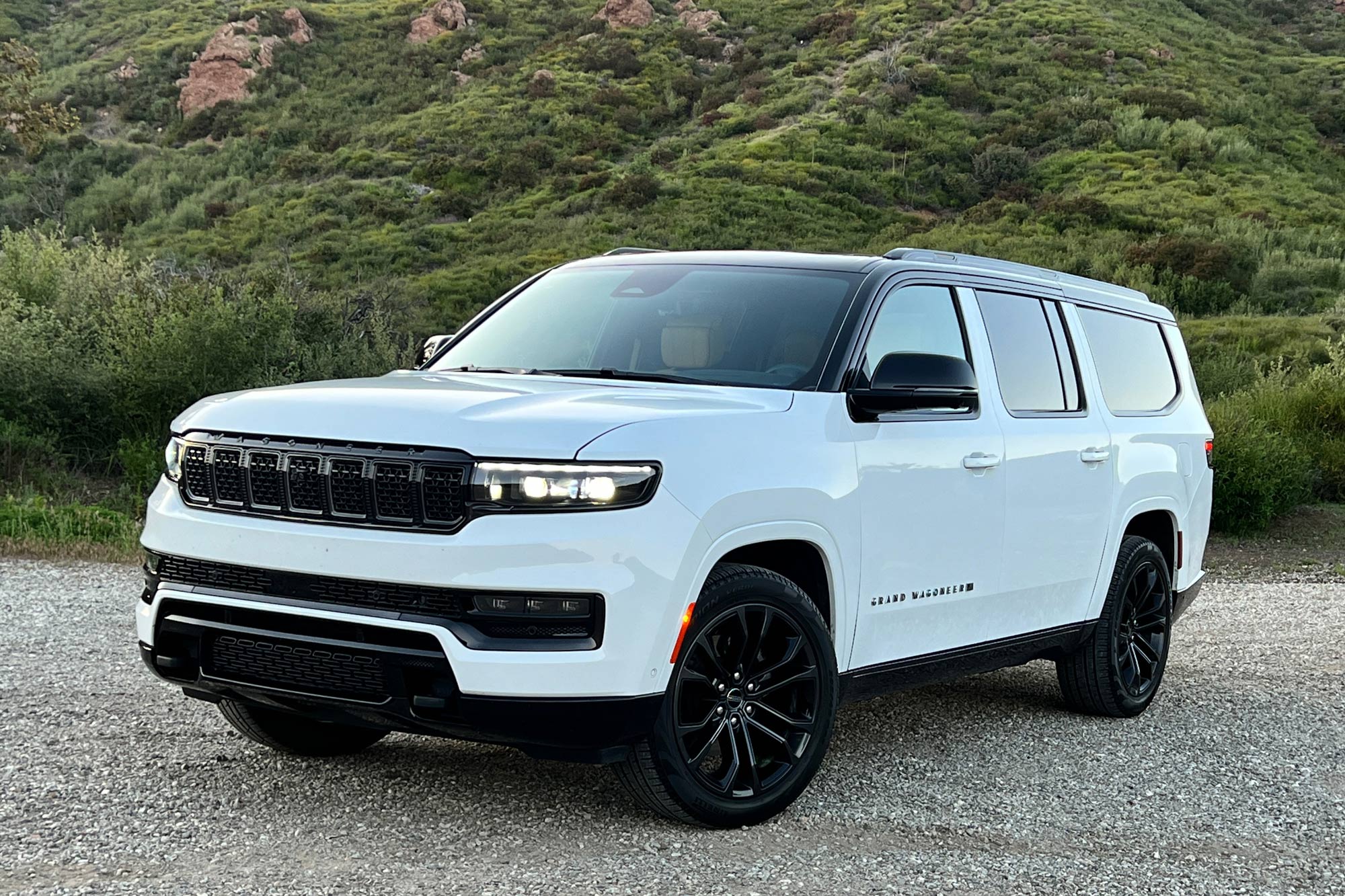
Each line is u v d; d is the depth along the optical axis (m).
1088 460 5.59
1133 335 6.39
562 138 65.25
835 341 4.52
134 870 3.47
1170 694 6.70
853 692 4.52
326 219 52.06
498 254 47.78
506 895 3.38
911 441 4.62
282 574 3.76
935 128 64.88
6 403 14.05
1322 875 3.96
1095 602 5.80
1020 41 76.75
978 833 4.19
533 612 3.55
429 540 3.56
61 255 17.39
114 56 78.38
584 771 4.61
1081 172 58.94
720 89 73.62
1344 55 87.50
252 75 73.31
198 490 4.01
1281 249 46.81
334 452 3.73
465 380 4.47
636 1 84.94
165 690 5.64
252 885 3.38
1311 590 11.46
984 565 4.99
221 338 14.59
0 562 9.22
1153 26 84.25
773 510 4.02
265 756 4.66
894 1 85.00
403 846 3.75
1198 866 3.97
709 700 3.98
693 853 3.80
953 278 5.16
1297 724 6.10
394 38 82.06
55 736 4.82
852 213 54.34
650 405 3.94
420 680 3.63
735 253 5.27
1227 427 17.72
